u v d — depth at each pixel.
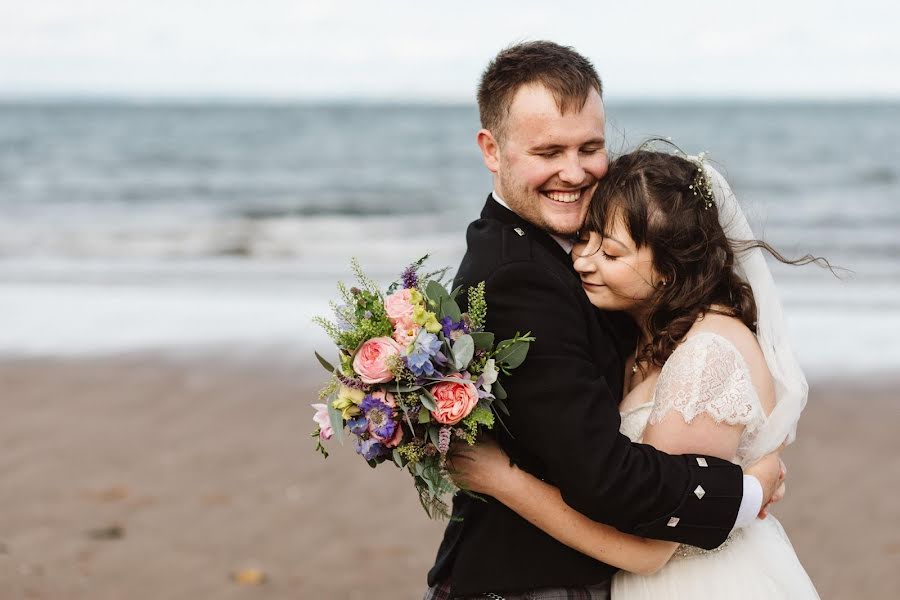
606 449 2.11
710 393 2.22
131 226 18.86
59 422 7.05
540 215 2.37
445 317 2.12
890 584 4.69
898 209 20.34
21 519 5.29
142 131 44.12
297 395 7.69
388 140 39.16
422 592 4.53
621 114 67.06
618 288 2.41
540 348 2.17
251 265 14.51
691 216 2.36
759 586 2.35
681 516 2.12
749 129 44.78
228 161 31.47
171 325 10.11
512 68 2.34
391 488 5.91
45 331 9.87
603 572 2.35
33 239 17.02
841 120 53.00
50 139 39.22
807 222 18.80
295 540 5.11
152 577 4.61
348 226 19.11
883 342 9.36
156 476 6.00
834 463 6.33
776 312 2.50
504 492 2.23
